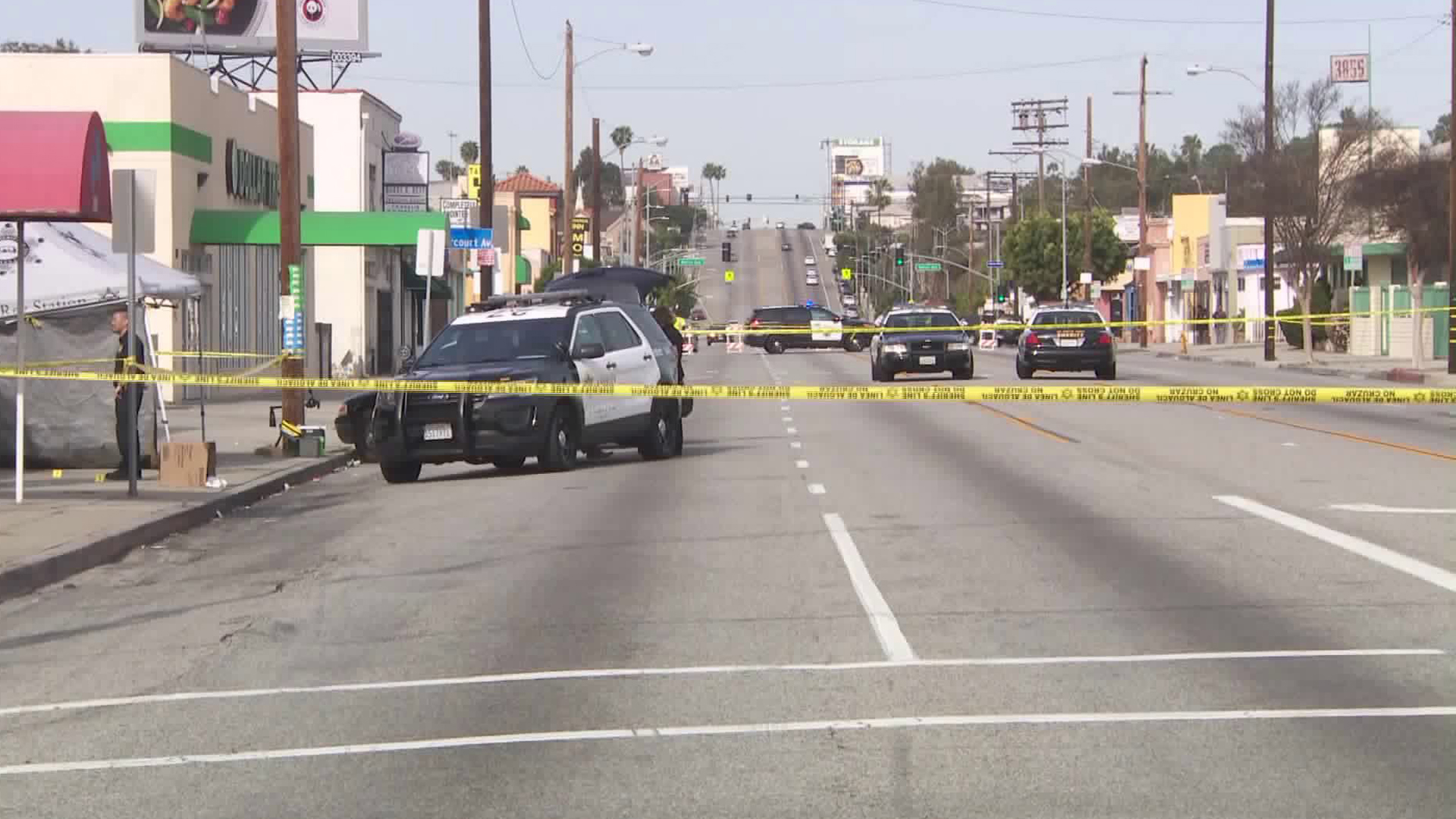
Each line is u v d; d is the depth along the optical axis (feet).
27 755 76.74
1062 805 64.85
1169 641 95.55
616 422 212.02
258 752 75.77
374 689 88.12
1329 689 83.25
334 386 191.01
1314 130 539.70
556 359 204.95
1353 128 526.57
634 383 216.95
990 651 93.71
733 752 73.41
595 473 201.77
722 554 132.26
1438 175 497.05
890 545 135.03
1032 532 141.49
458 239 317.63
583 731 77.61
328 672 93.15
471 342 209.77
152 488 182.80
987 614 104.58
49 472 204.03
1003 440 235.20
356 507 178.09
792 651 94.48
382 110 545.44
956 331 402.72
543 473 204.33
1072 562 124.88
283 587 124.26
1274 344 505.25
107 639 106.42
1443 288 504.02
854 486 179.52
